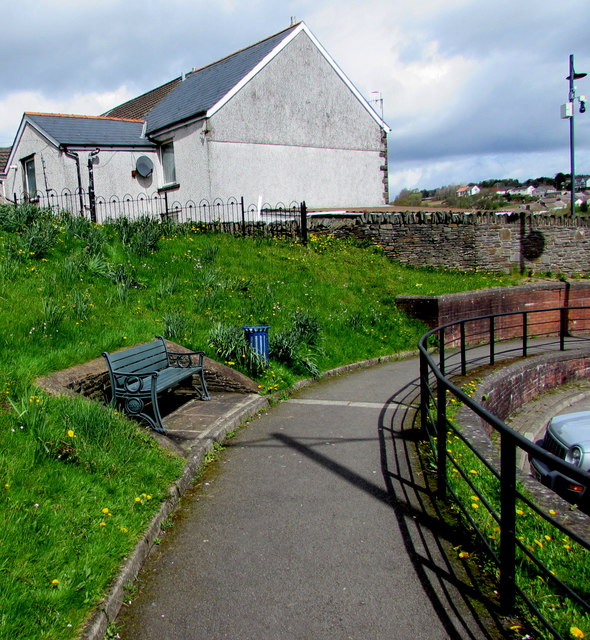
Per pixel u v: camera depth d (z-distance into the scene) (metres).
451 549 4.13
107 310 8.98
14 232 11.24
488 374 9.83
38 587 3.25
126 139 20.03
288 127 20.16
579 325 15.69
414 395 8.37
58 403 5.46
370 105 22.39
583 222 18.11
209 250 13.06
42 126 19.20
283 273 13.18
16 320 7.42
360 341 11.38
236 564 3.99
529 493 4.83
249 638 3.24
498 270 17.02
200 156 18.50
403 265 16.36
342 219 16.86
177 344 8.46
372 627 3.30
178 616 3.43
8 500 3.92
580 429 6.89
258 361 8.48
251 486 5.29
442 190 51.28
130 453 5.07
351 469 5.62
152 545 4.20
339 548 4.17
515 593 3.48
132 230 12.89
